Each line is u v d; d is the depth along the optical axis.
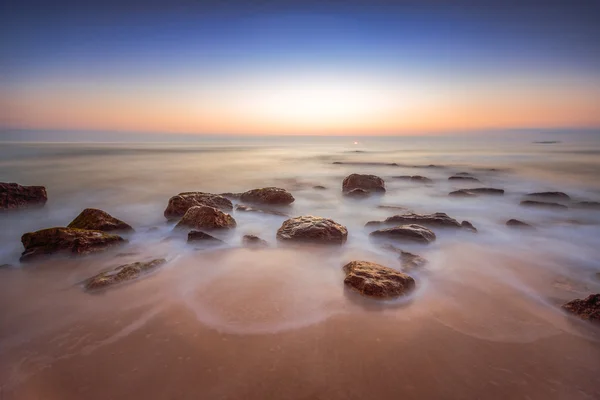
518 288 7.20
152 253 8.97
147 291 6.82
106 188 19.91
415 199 17.20
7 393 4.35
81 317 5.95
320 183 22.58
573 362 4.96
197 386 4.46
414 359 4.97
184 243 9.67
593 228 11.80
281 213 13.15
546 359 5.00
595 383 4.60
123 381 4.53
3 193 14.01
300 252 9.05
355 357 4.99
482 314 6.14
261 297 6.62
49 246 8.47
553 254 9.30
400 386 4.49
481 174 27.23
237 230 11.10
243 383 4.51
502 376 4.68
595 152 51.50
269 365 4.82
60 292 6.81
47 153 45.16
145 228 11.61
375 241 10.07
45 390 4.39
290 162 37.41
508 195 17.98
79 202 16.09
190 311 6.11
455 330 5.65
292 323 5.77
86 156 41.34
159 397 4.30
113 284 6.93
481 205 15.80
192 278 7.44
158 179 23.69
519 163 35.44
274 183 22.58
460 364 4.88
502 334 5.56
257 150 62.03
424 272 7.90
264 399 4.28
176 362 4.86
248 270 7.90
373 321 5.86
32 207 14.77
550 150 57.84
